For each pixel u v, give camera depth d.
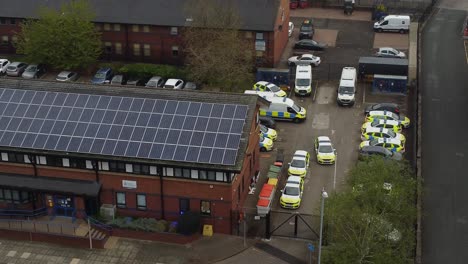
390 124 68.81
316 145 66.25
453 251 52.53
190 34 81.06
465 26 94.94
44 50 82.25
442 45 91.38
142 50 87.88
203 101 56.03
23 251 53.00
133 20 85.88
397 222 48.38
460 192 59.94
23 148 54.41
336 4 106.19
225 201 52.94
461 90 78.56
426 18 100.75
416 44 91.62
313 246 48.62
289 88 80.88
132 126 54.81
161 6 86.69
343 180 61.81
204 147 52.59
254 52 84.25
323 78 83.12
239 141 52.81
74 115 56.28
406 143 68.19
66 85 58.91
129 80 82.44
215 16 80.62
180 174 52.84
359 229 47.50
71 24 82.12
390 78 77.88
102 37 87.88
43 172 55.38
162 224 53.75
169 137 53.62
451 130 70.12
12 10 88.25
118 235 54.03
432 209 57.66
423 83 80.44
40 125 55.81
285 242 53.16
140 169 53.41
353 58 88.38
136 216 55.22
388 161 53.22
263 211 55.44
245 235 53.66
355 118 73.62
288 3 92.50
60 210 56.06
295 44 91.31
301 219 55.12
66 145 54.09
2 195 56.41
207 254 52.00
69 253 52.66
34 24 83.00
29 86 59.12
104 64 86.25
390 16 96.00
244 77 78.19
